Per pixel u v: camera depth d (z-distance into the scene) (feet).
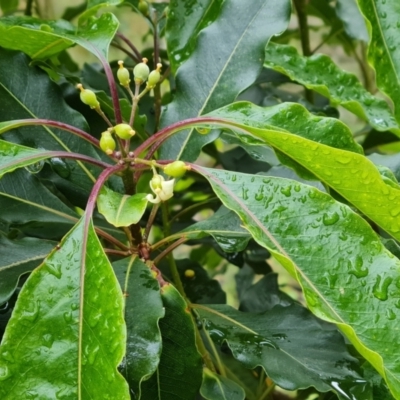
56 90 0.81
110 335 0.49
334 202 0.60
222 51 0.82
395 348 0.53
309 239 0.58
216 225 0.74
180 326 0.66
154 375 0.65
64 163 0.79
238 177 0.63
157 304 0.60
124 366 0.56
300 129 0.71
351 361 0.68
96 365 0.48
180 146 0.80
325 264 0.57
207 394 0.68
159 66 0.69
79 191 0.84
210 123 0.65
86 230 0.55
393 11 0.87
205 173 0.63
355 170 0.57
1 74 0.80
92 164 0.73
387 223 0.62
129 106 0.84
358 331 0.54
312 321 0.73
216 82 0.81
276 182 0.62
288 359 0.67
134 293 0.62
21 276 0.68
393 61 0.88
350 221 0.58
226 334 0.71
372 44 0.87
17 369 0.49
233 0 0.83
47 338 0.50
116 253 0.70
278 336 0.71
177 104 0.81
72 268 0.53
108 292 0.51
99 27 0.78
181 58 0.90
